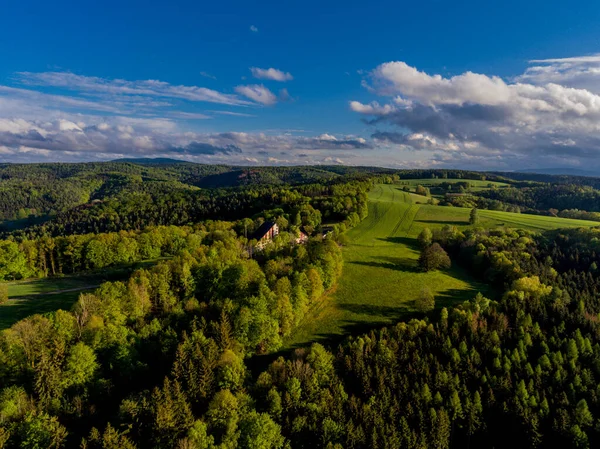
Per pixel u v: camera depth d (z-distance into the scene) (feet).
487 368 210.38
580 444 174.60
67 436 147.74
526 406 188.24
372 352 214.07
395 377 199.31
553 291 293.43
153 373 189.88
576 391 199.21
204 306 233.14
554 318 252.62
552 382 203.51
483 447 181.06
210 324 214.28
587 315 255.09
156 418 153.99
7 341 167.84
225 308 222.28
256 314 221.05
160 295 238.89
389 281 338.54
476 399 189.26
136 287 221.87
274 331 223.30
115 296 213.25
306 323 259.60
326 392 184.75
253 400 176.45
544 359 210.79
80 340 185.26
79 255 339.77
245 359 216.74
